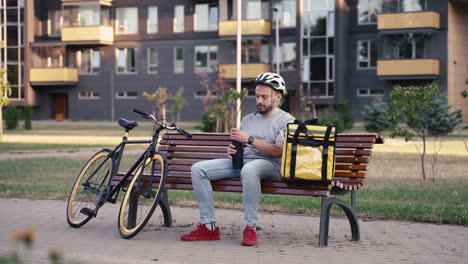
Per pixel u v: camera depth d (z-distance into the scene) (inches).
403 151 786.8
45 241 242.1
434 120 1163.9
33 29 2098.9
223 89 1691.7
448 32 1617.9
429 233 262.5
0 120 1024.9
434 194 392.2
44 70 2062.0
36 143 941.8
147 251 225.1
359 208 318.3
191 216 305.4
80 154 729.6
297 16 1738.4
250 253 222.5
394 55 1665.8
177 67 1966.0
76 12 2032.5
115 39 2030.0
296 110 1715.1
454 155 721.6
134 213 262.5
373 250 228.8
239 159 242.7
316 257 216.5
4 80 1036.5
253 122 251.4
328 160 228.8
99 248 229.8
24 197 367.9
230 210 325.7
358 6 1739.7
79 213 275.3
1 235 252.4
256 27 1798.7
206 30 1927.9
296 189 235.0
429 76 1604.3
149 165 265.4
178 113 1929.1
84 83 2068.2
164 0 1972.2
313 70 1727.4
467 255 221.0
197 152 279.7
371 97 1727.4
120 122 274.1
